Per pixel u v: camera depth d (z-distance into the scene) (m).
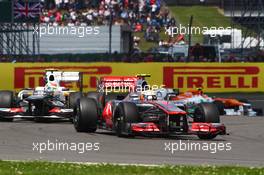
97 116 55.69
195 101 72.12
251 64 101.06
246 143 49.12
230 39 130.00
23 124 64.44
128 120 50.28
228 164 38.06
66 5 150.88
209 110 51.19
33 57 111.12
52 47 120.81
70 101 66.25
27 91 71.31
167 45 137.00
